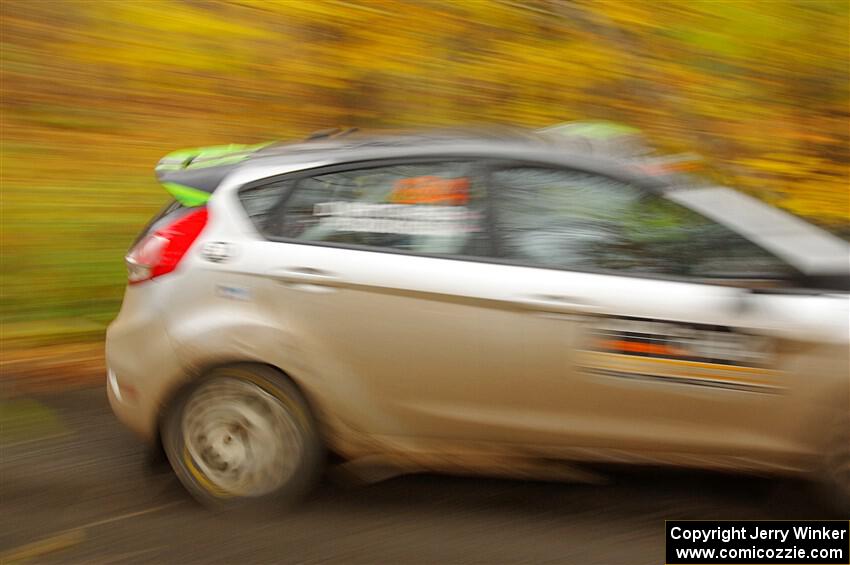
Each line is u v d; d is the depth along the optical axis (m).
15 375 7.38
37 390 7.14
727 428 4.98
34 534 5.16
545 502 5.51
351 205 5.35
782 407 4.89
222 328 5.29
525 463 5.30
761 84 12.56
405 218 5.29
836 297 4.87
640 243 5.07
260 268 5.29
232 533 5.19
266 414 5.33
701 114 11.98
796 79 12.77
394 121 12.30
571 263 5.09
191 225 5.47
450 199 5.25
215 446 5.40
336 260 5.25
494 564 4.89
